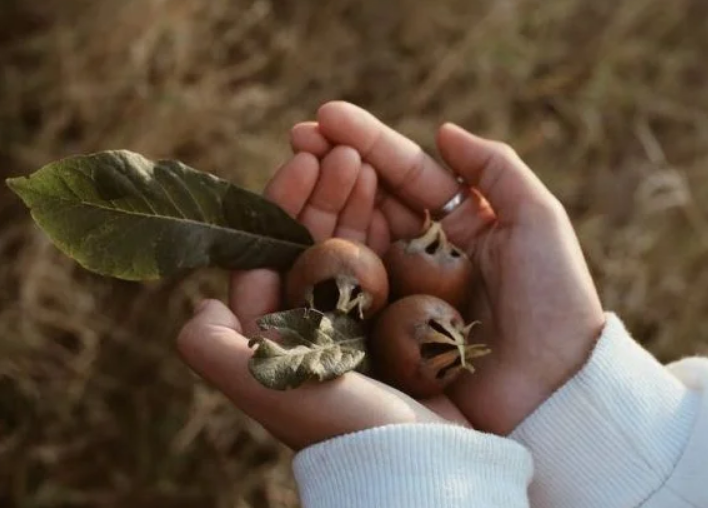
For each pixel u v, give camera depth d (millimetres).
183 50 798
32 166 767
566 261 580
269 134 821
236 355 535
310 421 529
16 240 758
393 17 892
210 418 765
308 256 565
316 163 602
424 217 622
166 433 758
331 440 518
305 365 518
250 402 538
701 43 989
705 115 948
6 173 770
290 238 589
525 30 925
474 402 585
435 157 855
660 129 944
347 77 867
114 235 552
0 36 793
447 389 588
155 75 800
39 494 740
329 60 865
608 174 901
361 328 561
